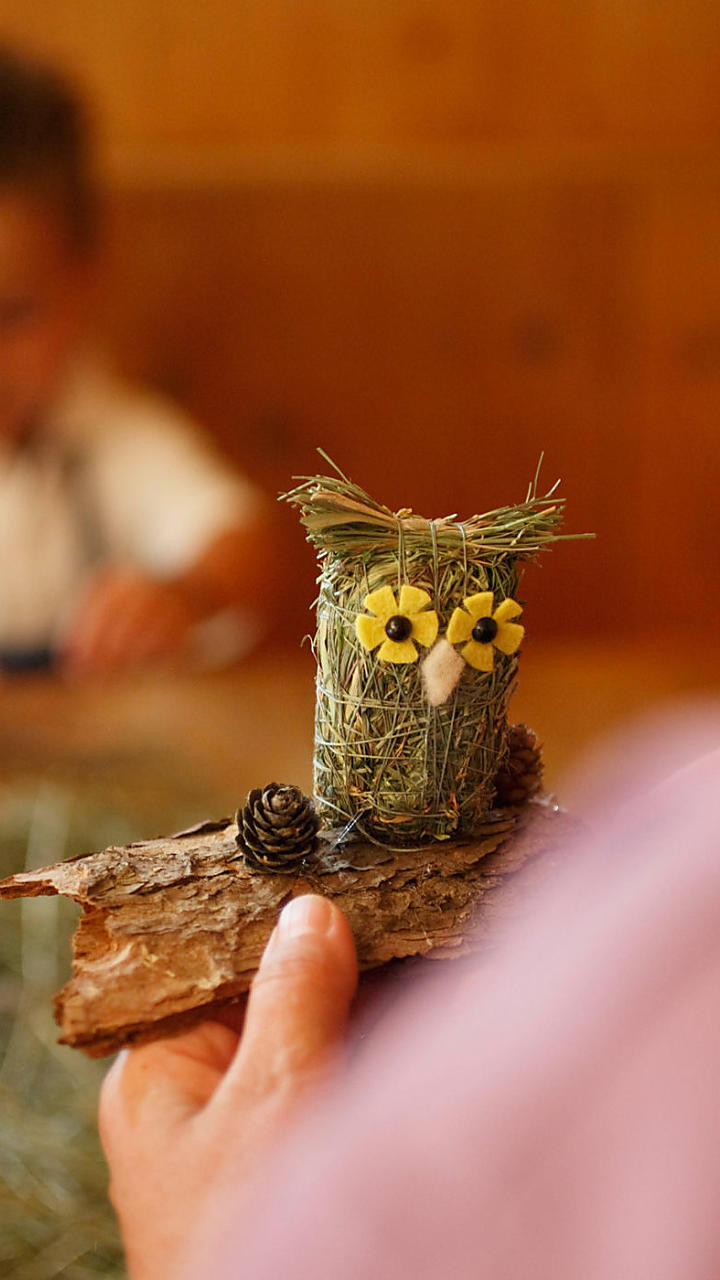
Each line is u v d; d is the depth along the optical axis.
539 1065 0.29
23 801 0.94
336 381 1.89
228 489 1.50
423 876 0.49
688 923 0.30
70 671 1.31
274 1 1.76
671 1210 0.26
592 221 1.88
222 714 1.16
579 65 1.82
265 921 0.48
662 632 2.01
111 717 1.15
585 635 2.02
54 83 1.38
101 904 0.48
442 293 1.88
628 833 0.36
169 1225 0.41
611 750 1.05
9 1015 0.76
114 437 1.50
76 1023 0.46
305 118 1.81
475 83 1.82
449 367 1.91
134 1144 0.43
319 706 0.52
